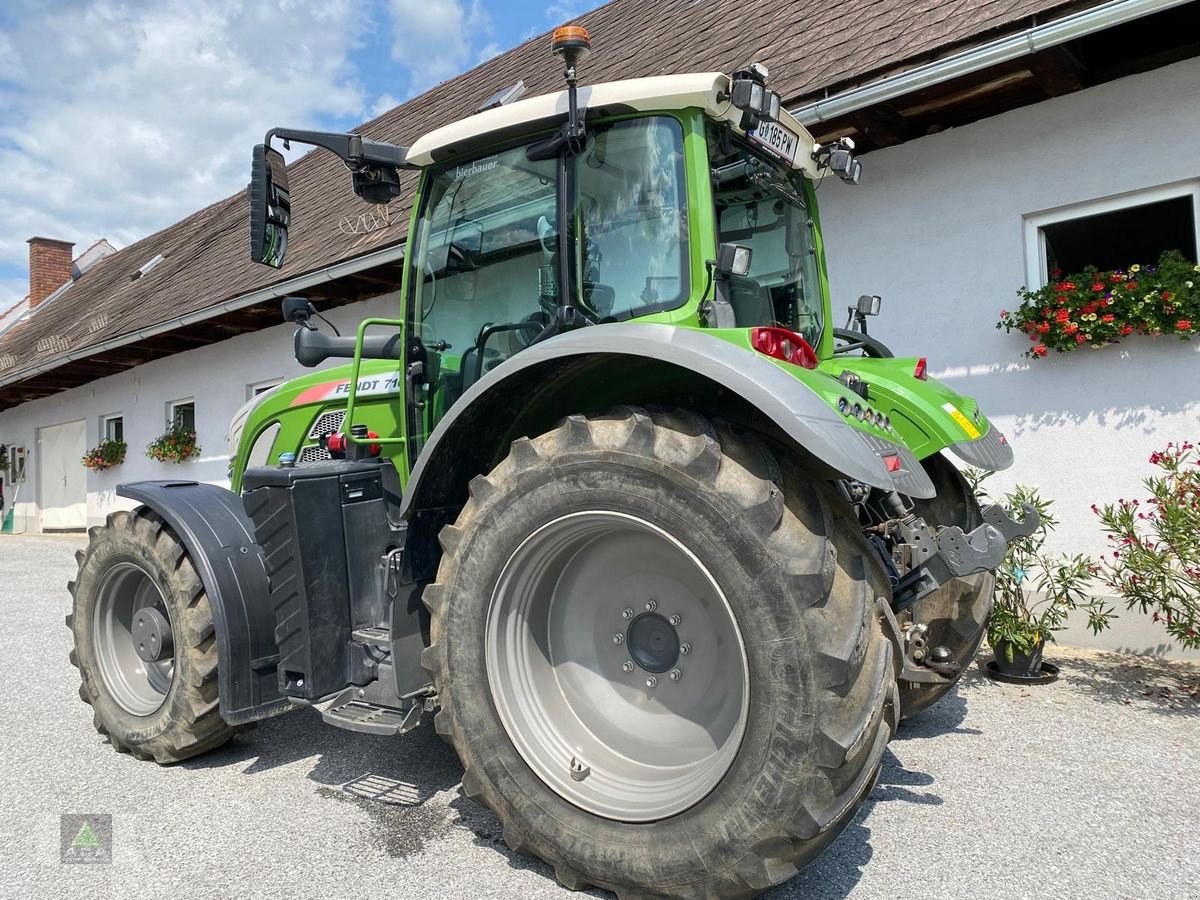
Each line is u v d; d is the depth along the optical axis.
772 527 1.91
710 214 2.43
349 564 2.80
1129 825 2.51
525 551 2.26
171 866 2.34
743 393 1.97
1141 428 4.51
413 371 2.94
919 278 5.32
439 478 2.55
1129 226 4.93
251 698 2.97
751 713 1.89
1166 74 4.43
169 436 11.73
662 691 2.30
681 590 2.28
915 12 5.54
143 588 3.41
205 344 11.28
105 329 12.32
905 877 2.22
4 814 2.72
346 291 8.97
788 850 1.87
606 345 2.15
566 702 2.39
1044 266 4.96
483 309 2.82
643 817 2.05
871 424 2.23
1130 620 4.52
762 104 2.41
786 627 1.86
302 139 2.82
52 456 15.18
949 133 5.18
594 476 2.13
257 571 3.06
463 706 2.31
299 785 2.93
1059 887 2.16
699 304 2.39
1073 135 4.73
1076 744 3.19
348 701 2.74
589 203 2.57
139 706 3.28
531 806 2.20
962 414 3.24
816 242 3.42
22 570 9.53
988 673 4.13
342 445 3.03
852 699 1.85
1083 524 4.70
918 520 2.52
